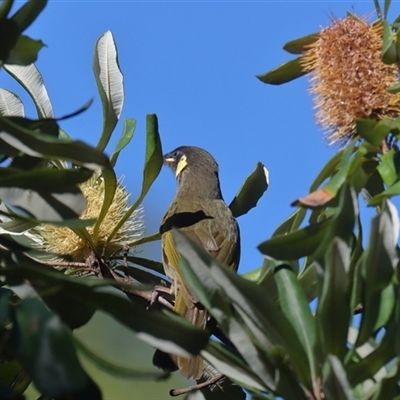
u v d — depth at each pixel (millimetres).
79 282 4938
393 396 5172
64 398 5176
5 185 5203
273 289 5898
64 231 8172
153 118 7266
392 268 5289
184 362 7508
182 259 5348
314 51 6988
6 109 7922
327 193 5445
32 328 4602
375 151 6027
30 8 5168
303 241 5348
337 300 5141
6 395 5195
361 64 6738
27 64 5406
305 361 5293
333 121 6805
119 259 8539
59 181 5211
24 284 5098
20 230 7758
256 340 5301
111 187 7539
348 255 5141
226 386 7555
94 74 7285
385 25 6504
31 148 5082
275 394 5320
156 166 7441
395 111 6707
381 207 5527
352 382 5297
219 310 5262
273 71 7148
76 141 5012
